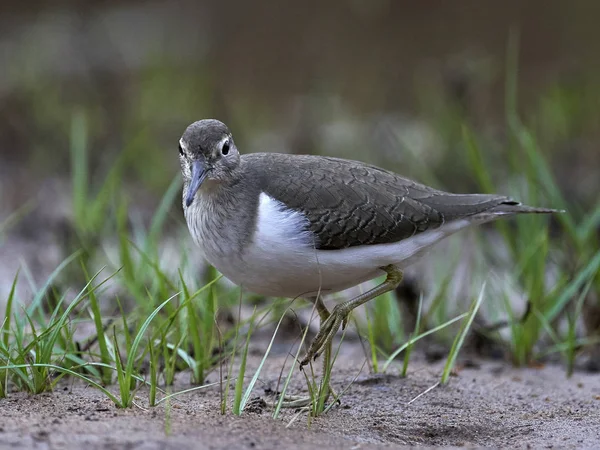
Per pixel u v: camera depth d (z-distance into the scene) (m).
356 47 28.91
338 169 10.11
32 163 21.97
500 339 12.52
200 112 24.23
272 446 7.64
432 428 9.10
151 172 20.66
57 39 28.95
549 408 9.95
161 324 10.06
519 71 26.64
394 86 26.03
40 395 9.23
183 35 30.06
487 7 29.47
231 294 12.72
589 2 28.84
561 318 13.06
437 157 20.23
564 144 21.80
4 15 30.62
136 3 31.72
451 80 21.11
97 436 7.47
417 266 15.55
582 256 12.99
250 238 9.49
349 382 10.60
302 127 23.03
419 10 30.00
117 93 25.19
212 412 8.66
